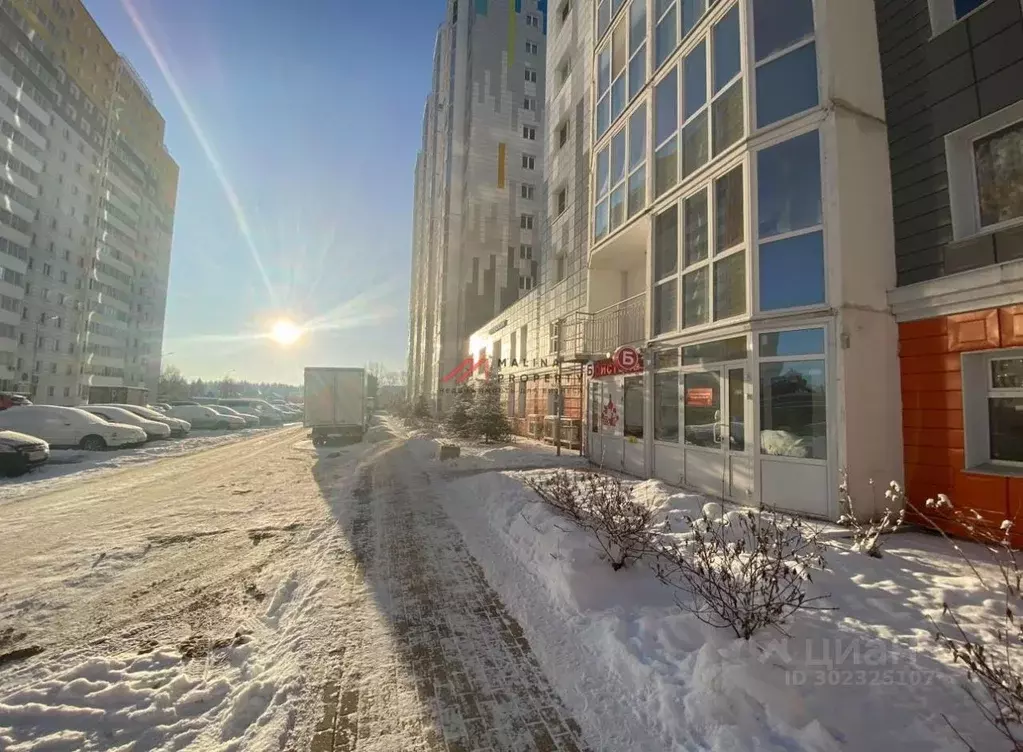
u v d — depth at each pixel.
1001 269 5.22
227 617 3.93
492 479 8.59
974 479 5.47
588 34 16.09
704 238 8.20
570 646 3.33
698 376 8.17
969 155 5.94
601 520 4.77
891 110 6.66
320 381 19.89
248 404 40.12
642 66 10.50
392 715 2.65
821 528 5.60
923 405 6.06
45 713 2.68
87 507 7.88
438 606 4.02
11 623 3.82
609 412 11.23
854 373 6.11
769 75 7.12
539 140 47.19
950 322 5.82
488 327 30.06
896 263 6.48
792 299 6.62
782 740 2.25
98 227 55.59
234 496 8.77
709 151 8.16
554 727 2.54
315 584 4.50
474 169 44.78
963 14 6.00
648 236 9.84
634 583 4.20
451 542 5.83
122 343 61.56
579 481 6.36
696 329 8.16
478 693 2.84
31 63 44.91
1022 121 5.44
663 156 9.56
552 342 17.94
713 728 2.36
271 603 4.17
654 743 2.36
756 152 7.14
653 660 2.96
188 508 7.78
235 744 2.44
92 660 3.20
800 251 6.58
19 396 28.88
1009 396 5.45
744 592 3.12
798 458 6.40
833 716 2.38
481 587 4.42
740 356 7.27
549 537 4.95
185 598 4.29
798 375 6.52
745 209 7.20
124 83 59.81
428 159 62.66
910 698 2.51
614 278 13.26
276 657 3.25
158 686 2.96
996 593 3.74
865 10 6.85
